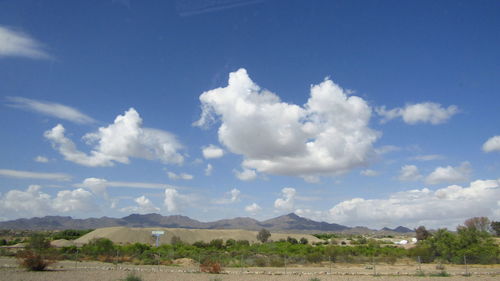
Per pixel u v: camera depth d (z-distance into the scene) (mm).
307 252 70188
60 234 122125
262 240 127188
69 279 29359
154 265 47625
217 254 61312
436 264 52031
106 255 56656
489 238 56406
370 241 118188
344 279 33031
